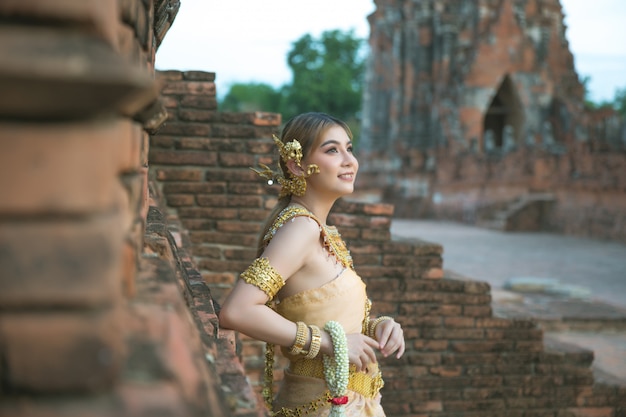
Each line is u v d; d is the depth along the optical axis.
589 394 5.43
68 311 0.93
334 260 2.23
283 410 2.23
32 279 0.91
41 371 0.91
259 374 4.91
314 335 2.09
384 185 28.30
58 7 0.89
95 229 0.92
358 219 5.25
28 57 0.82
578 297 10.16
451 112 27.16
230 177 5.20
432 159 27.62
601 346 7.73
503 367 5.34
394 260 5.27
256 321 2.05
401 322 5.26
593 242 18.25
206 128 5.18
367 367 2.27
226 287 5.14
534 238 19.30
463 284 5.34
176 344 1.09
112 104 0.91
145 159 1.99
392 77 30.23
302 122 2.33
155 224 2.18
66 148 0.91
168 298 1.25
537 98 27.02
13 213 0.90
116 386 0.95
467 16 28.45
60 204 0.91
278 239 2.14
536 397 5.36
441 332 5.30
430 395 5.24
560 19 28.20
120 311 1.02
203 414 1.04
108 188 0.95
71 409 0.91
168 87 5.16
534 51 27.14
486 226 22.22
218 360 1.75
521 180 21.95
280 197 2.45
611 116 24.14
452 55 28.66
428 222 25.45
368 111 31.53
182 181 5.16
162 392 0.95
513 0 27.14
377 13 31.27
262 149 5.22
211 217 5.17
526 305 9.42
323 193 2.35
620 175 17.94
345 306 2.19
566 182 20.44
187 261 3.10
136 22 1.46
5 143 0.89
